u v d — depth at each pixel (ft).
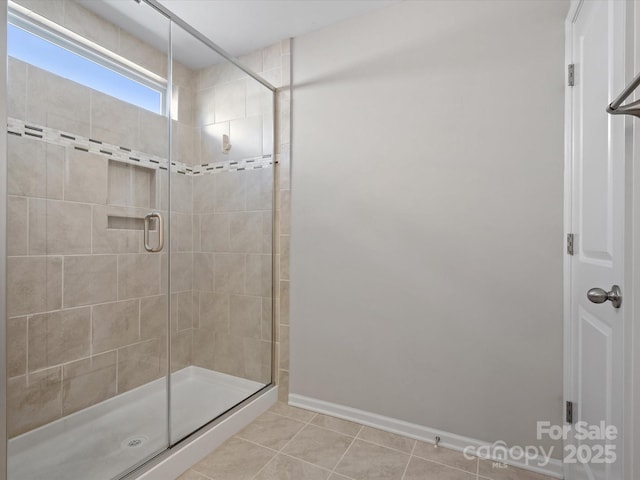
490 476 4.83
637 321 2.57
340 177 6.51
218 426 5.58
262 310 7.16
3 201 3.39
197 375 6.46
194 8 6.18
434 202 5.68
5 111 3.42
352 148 6.40
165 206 6.29
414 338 5.83
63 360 4.81
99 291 5.31
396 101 6.00
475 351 5.37
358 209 6.33
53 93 4.79
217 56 6.72
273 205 7.24
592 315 3.79
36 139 4.58
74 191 5.05
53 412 4.62
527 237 5.03
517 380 5.08
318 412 6.68
